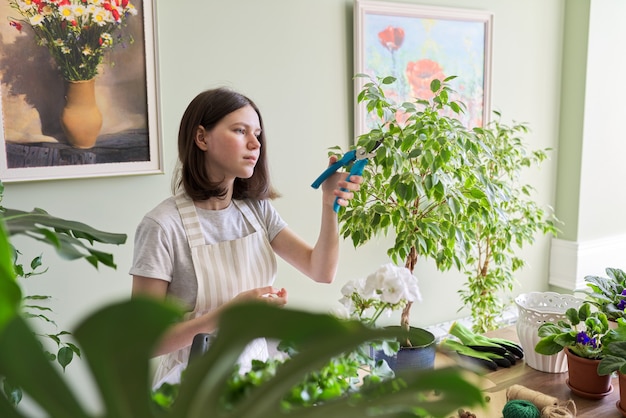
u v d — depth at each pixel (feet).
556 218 9.85
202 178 4.59
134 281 4.47
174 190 5.00
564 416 3.46
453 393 1.20
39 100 6.23
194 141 4.54
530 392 3.75
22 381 1.02
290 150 7.80
